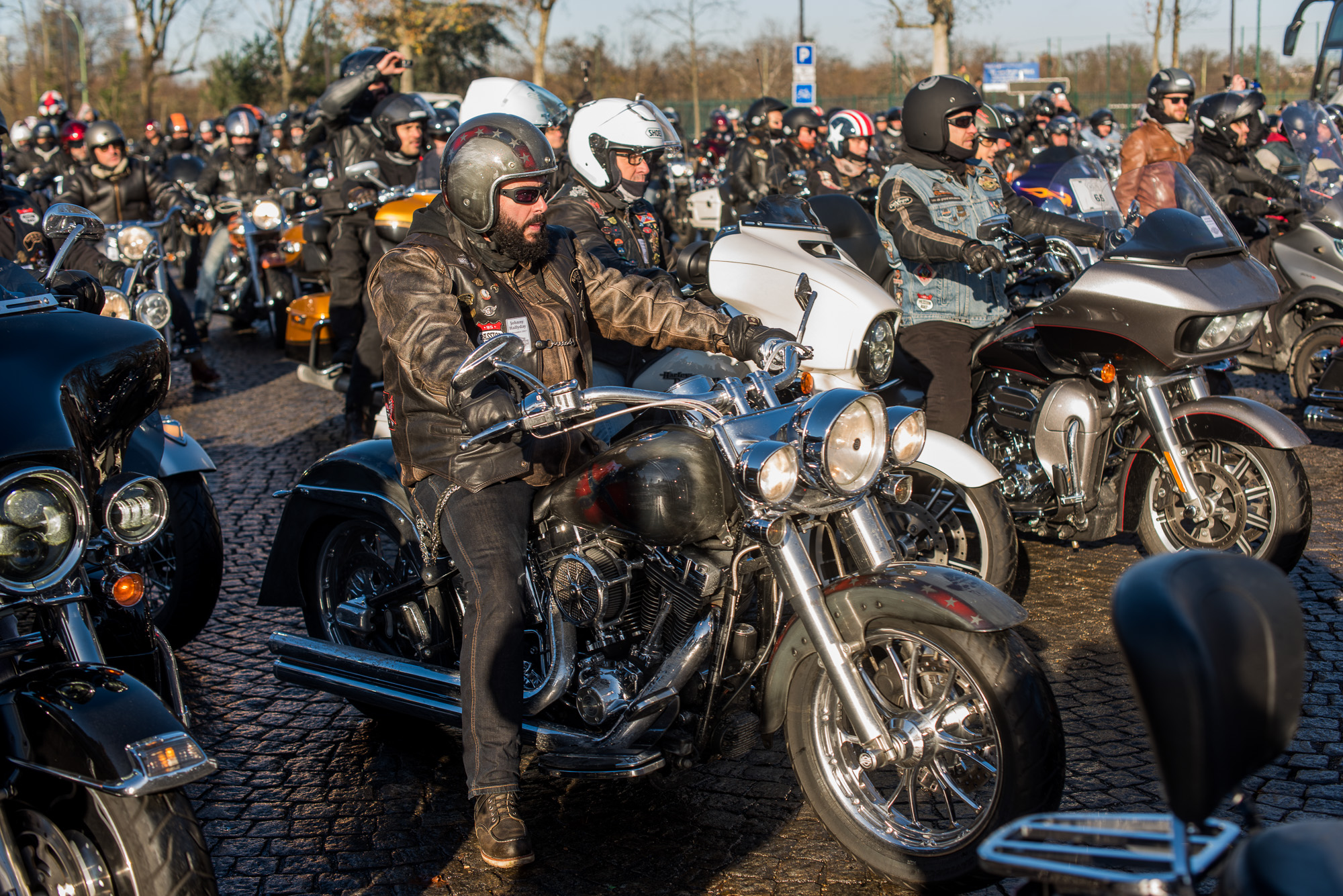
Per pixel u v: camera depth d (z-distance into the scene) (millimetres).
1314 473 6469
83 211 3654
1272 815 3146
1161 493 4855
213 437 8203
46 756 2324
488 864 3076
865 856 2871
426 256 3070
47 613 2477
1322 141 7695
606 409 3635
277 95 43344
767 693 2965
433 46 33031
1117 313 4473
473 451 3078
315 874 3072
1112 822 1589
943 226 4836
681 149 4441
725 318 3283
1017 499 4832
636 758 2914
